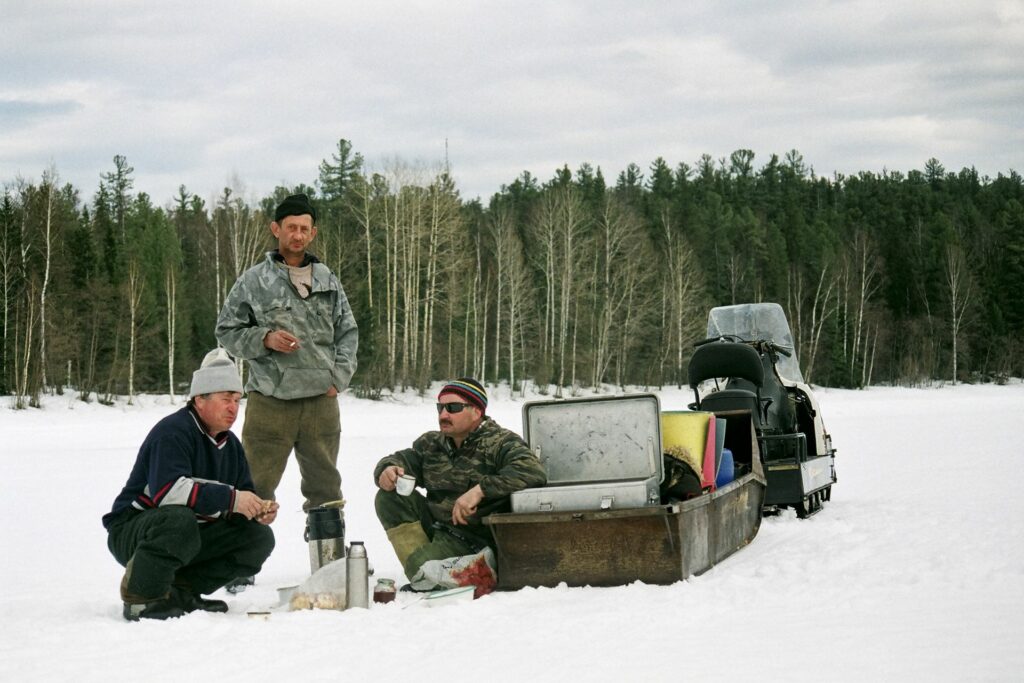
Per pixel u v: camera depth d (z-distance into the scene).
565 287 64.44
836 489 11.76
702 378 10.35
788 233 105.50
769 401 10.25
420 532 6.07
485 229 83.69
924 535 7.25
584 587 5.78
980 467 13.31
